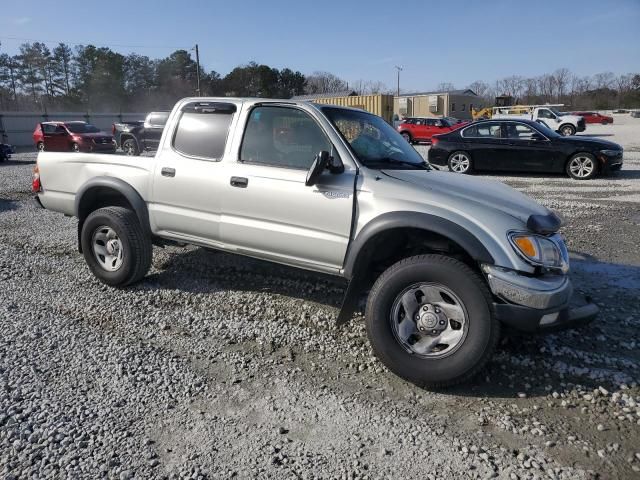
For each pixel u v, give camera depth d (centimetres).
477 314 315
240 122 425
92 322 428
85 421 291
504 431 287
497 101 6100
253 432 285
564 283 326
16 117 3388
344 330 414
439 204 339
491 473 253
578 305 373
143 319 433
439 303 331
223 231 427
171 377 341
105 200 525
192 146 448
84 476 247
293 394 323
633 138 2906
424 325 332
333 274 385
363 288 385
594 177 1294
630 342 393
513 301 313
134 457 262
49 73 7169
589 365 358
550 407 310
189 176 439
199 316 438
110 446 270
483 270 321
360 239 354
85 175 506
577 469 255
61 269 567
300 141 396
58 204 531
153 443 274
